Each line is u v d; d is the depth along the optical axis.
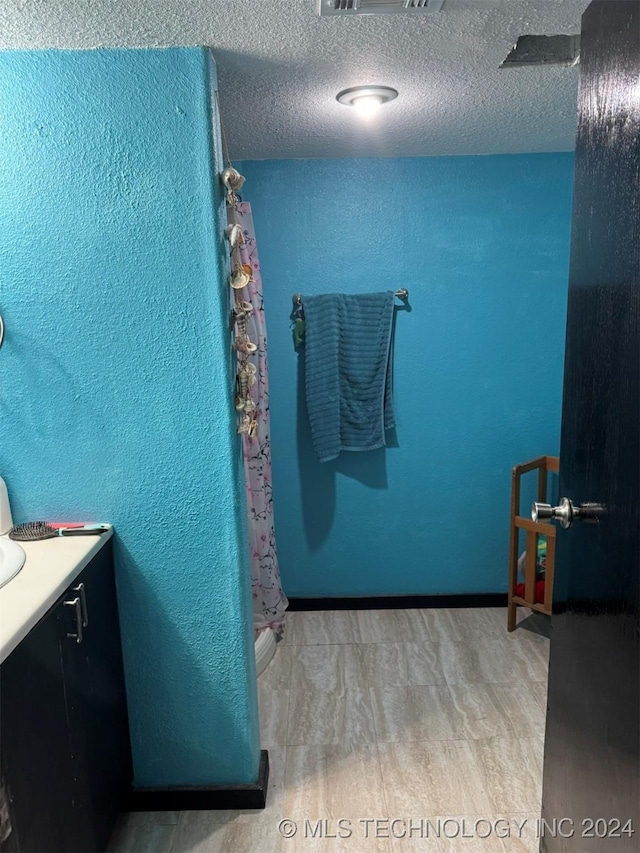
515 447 2.78
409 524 2.83
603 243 1.11
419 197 2.57
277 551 2.84
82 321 1.53
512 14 1.29
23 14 1.23
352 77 1.62
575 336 1.27
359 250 2.61
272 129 2.09
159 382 1.56
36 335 1.53
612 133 1.06
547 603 2.53
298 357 2.69
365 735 2.03
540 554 2.63
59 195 1.47
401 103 1.84
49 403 1.57
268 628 2.56
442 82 1.67
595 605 1.18
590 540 1.20
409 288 2.64
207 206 1.48
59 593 1.28
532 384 2.73
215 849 1.62
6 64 1.41
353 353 2.60
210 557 1.65
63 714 1.30
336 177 2.56
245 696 1.72
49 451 1.59
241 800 1.75
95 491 1.61
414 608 2.87
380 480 2.79
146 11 1.23
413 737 2.01
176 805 1.76
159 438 1.59
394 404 2.73
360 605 2.87
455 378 2.71
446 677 2.33
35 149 1.45
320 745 1.99
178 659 1.70
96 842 1.46
